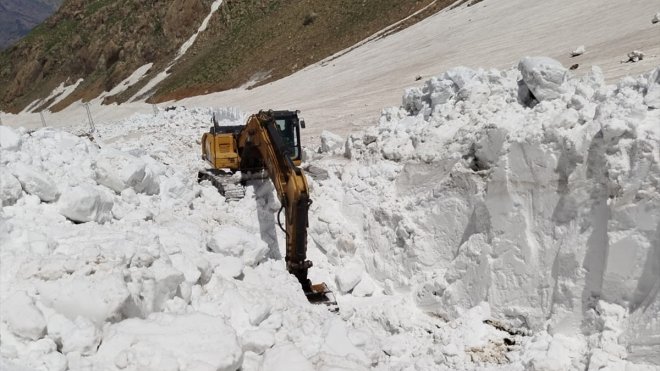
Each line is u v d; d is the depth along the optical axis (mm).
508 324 8055
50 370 5152
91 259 6051
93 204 7539
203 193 11344
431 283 9102
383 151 11594
